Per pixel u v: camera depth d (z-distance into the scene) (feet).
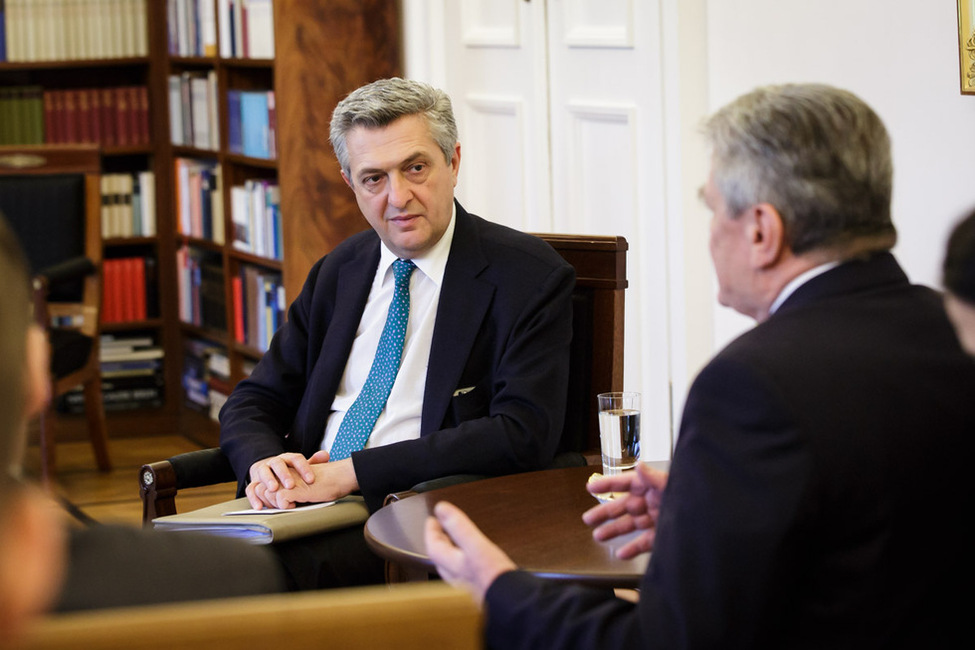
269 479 7.19
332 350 8.04
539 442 7.20
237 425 7.98
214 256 17.17
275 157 14.57
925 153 8.71
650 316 11.94
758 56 10.06
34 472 15.96
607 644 3.99
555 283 7.57
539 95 13.16
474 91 14.29
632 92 11.84
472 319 7.58
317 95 14.26
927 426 3.85
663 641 3.84
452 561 4.48
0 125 17.52
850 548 3.83
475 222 7.96
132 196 17.89
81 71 18.39
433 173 7.55
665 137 11.47
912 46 8.70
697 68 11.13
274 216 14.84
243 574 2.89
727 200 4.27
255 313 15.60
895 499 3.79
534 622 4.18
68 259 15.48
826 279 4.17
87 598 2.73
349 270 8.19
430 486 6.61
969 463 3.89
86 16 17.52
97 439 15.93
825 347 3.93
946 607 3.95
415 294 7.84
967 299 3.43
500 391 7.43
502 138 13.99
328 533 7.07
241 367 16.19
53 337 14.99
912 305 4.14
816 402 3.80
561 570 4.86
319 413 8.00
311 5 14.14
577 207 12.89
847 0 9.17
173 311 18.15
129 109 17.80
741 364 3.91
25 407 2.29
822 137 4.10
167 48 17.46
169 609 2.37
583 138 12.71
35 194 15.40
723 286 4.41
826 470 3.74
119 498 14.82
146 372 18.13
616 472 6.13
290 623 2.29
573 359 7.99
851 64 9.21
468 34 14.24
